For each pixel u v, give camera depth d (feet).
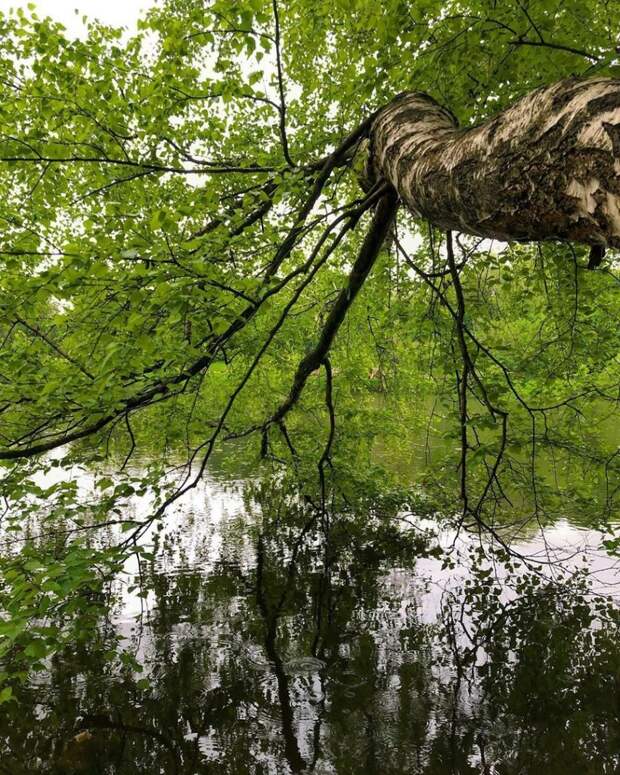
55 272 6.26
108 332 7.93
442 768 12.24
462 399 12.64
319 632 18.11
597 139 3.07
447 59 8.34
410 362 21.18
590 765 12.19
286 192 9.48
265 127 13.61
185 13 10.50
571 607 18.97
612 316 15.06
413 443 34.06
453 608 19.44
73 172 12.52
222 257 9.55
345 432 24.57
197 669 15.98
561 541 23.82
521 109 3.85
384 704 14.46
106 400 9.07
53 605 8.02
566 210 3.37
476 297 15.11
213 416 22.93
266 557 24.09
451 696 14.76
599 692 14.70
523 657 16.42
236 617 18.99
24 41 10.39
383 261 15.98
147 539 25.49
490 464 21.80
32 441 10.59
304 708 14.37
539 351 15.71
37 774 12.21
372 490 26.16
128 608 19.40
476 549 24.02
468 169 4.30
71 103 10.27
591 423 16.65
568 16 7.50
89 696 14.73
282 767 12.36
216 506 30.60
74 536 23.70
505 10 7.44
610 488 23.24
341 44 9.91
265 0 7.45
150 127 10.55
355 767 12.32
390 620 18.83
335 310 14.46
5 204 11.59
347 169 10.66
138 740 13.23
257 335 13.99
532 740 13.05
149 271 6.11
